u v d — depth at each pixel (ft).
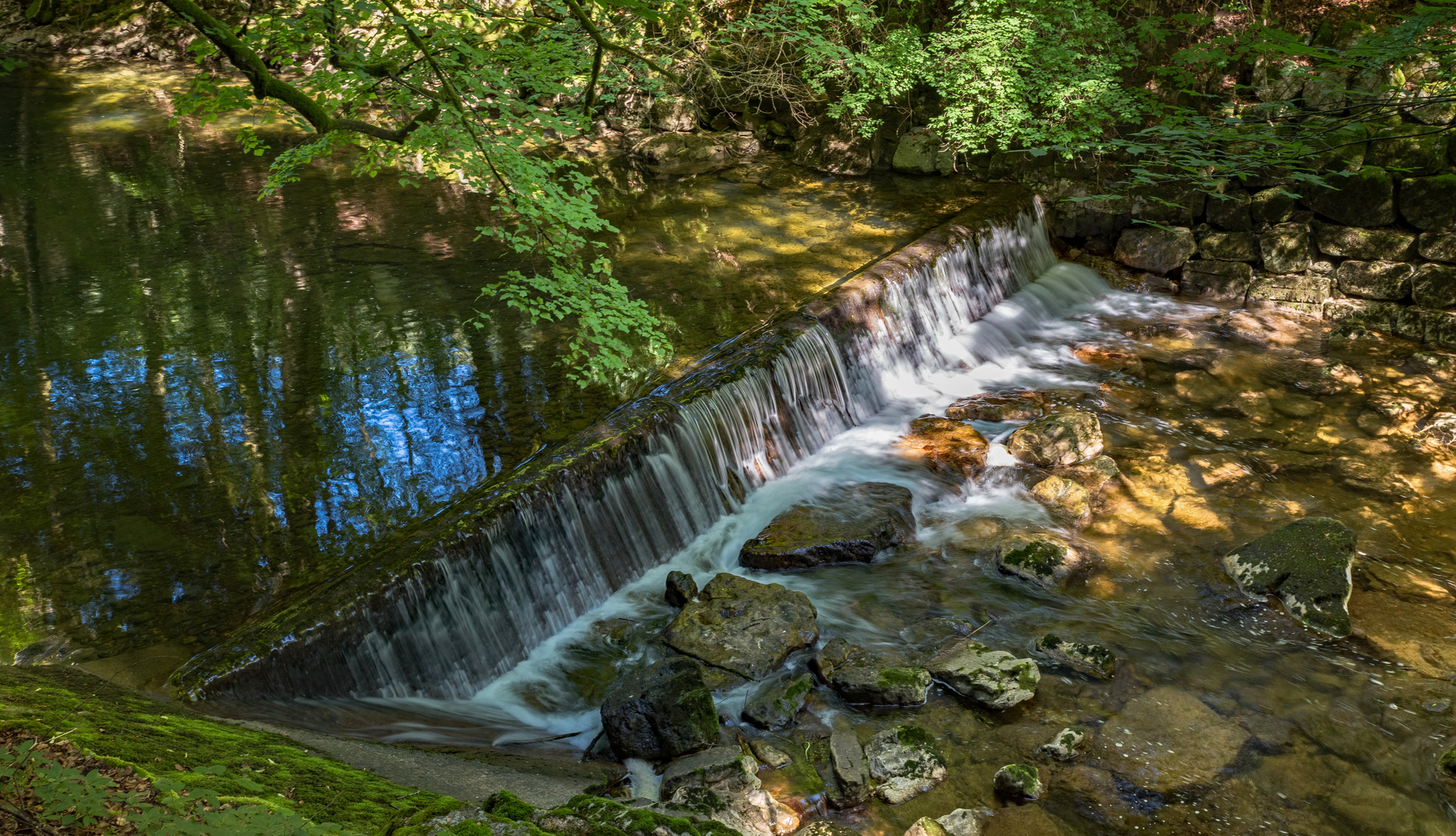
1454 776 16.93
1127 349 33.86
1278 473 26.71
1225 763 17.30
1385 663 19.80
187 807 8.96
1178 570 22.90
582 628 20.39
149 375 24.06
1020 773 16.53
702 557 23.00
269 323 26.73
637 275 31.42
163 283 28.81
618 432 22.03
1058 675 19.52
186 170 37.88
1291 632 20.80
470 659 18.54
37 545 18.37
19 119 43.50
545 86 21.39
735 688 18.92
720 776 16.03
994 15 38.81
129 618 16.65
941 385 31.37
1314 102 35.01
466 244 32.19
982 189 39.32
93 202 34.65
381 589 17.26
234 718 14.30
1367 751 17.57
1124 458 27.40
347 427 22.27
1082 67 37.83
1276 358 33.04
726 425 24.45
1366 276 34.73
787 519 23.88
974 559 23.27
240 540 18.70
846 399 28.63
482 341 26.21
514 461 21.25
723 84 43.78
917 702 18.62
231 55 15.46
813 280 30.99
